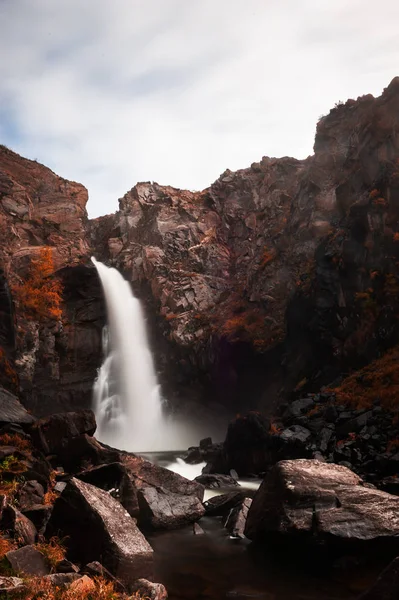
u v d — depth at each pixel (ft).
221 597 29.55
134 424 157.07
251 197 187.21
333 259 110.63
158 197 201.87
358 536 34.68
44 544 33.37
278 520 37.70
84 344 155.43
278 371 130.21
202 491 53.06
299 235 144.87
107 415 153.69
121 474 46.55
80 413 57.06
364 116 130.11
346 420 73.15
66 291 157.58
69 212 182.39
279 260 150.30
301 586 31.22
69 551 34.06
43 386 141.18
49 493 43.42
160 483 52.49
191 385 154.40
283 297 142.20
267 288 147.95
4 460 45.85
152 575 32.63
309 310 116.47
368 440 66.18
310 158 177.47
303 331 118.62
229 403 146.30
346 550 35.19
